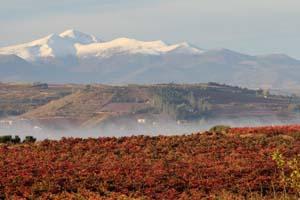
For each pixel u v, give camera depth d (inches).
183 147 5324.8
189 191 4003.4
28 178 4089.6
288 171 4377.5
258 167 4527.6
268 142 5531.5
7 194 3774.6
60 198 3681.1
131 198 3720.5
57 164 4517.7
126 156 4916.3
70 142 5511.8
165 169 4439.0
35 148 5280.5
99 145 5364.2
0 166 4461.1
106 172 4323.3
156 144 5467.5
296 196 3754.9
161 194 3887.8
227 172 4409.5
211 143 5467.5
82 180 4126.5
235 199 3786.9
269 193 4020.7
